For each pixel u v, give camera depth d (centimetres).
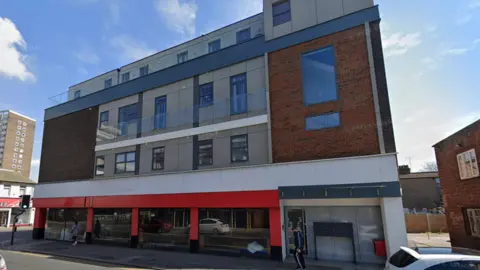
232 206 1351
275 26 1461
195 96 1638
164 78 1775
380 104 1169
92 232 1841
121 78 2306
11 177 4150
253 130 1421
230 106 1512
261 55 1468
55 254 1457
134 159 1781
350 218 1184
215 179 1428
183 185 1516
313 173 1220
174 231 1529
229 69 1559
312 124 1285
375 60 1209
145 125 1786
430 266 485
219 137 1509
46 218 2156
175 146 1639
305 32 1370
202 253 1407
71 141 2148
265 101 1415
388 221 1066
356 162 1153
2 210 3875
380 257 1106
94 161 1970
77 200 1931
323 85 1295
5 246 1784
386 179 1094
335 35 1305
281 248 1215
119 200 1723
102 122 2019
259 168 1330
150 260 1249
